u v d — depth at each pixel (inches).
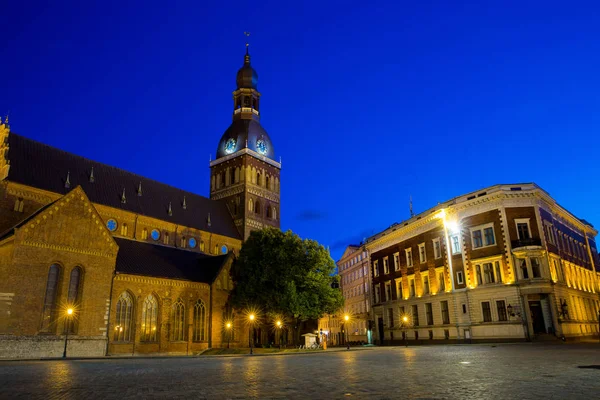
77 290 1969.7
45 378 756.6
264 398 479.2
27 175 2237.9
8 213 2121.1
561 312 2158.0
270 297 2411.4
